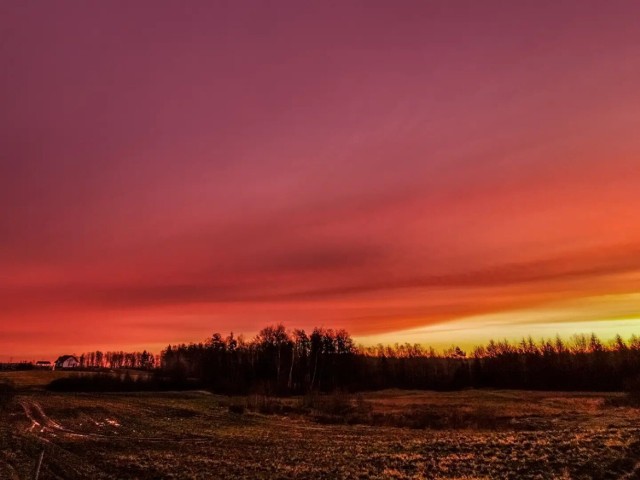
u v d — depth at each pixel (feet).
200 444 116.16
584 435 90.63
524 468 71.67
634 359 403.95
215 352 472.85
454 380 430.20
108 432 134.62
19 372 393.70
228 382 342.64
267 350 454.81
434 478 70.85
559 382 391.45
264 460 93.61
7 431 127.85
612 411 154.92
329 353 449.48
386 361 501.97
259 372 433.07
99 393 263.70
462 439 103.35
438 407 217.97
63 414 167.73
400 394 319.88
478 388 397.39
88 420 157.28
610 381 370.12
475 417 164.35
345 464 86.17
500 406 212.64
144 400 231.09
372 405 231.71
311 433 138.41
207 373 421.18
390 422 165.17
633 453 72.38
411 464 81.61
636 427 98.89
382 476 74.74
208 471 83.51
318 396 234.79
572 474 66.33
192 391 297.53
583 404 211.20
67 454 99.60
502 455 81.05
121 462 91.97
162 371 425.69
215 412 192.95
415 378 449.89
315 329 463.83
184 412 189.16
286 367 437.99
